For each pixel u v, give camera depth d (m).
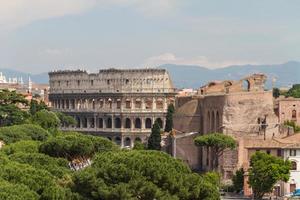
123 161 139.00
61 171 160.50
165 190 135.75
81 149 192.12
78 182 137.12
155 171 136.25
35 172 139.12
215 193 144.75
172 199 133.38
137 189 133.12
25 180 132.12
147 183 133.38
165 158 145.88
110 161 140.62
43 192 127.88
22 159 168.88
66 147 191.75
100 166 141.75
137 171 135.62
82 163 191.12
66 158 192.25
